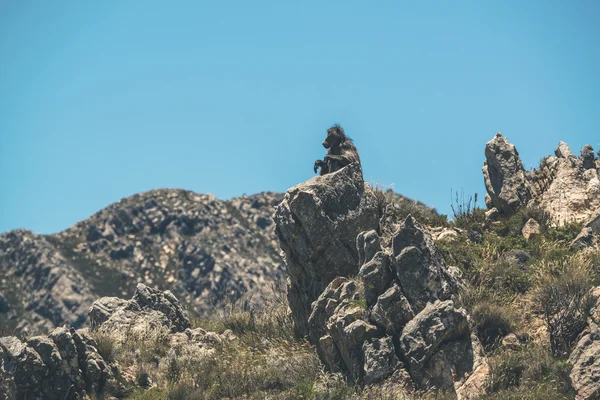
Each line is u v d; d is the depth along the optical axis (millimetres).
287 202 51469
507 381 40438
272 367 47656
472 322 43781
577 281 44531
